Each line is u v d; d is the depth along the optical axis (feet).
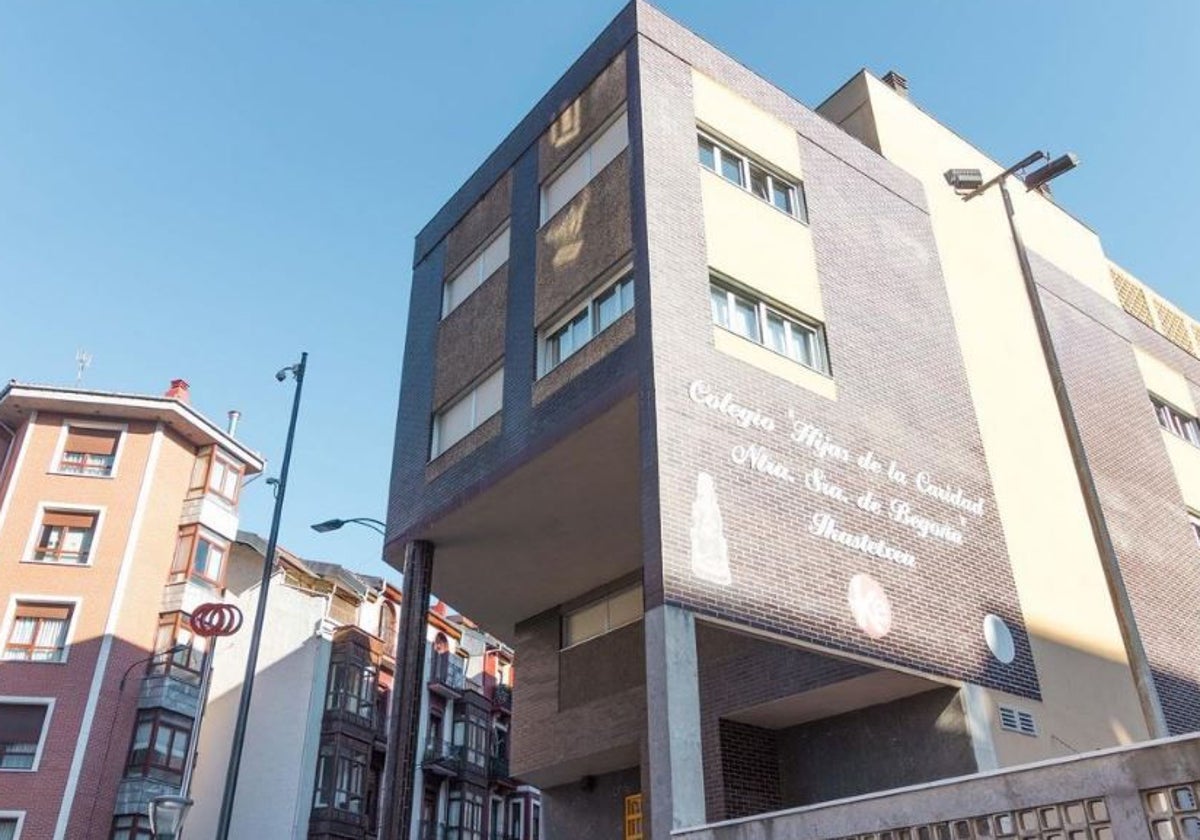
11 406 104.63
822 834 24.97
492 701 143.74
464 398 55.31
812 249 50.26
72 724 89.51
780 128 53.26
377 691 119.14
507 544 54.95
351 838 106.93
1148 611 58.23
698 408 39.63
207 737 107.86
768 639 36.86
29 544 97.76
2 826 84.02
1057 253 73.05
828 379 46.39
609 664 57.88
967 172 51.52
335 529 57.62
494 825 135.95
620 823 57.82
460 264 61.26
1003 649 45.93
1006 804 21.79
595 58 52.75
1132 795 19.97
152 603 99.60
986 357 57.98
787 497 40.68
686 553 35.60
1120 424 67.46
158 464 105.81
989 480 52.19
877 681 42.09
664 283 41.81
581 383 44.65
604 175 48.85
